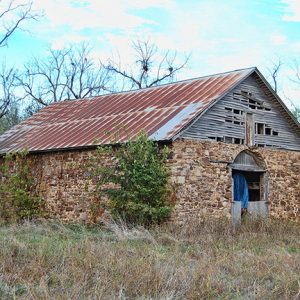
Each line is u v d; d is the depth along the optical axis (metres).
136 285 8.30
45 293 7.57
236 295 8.27
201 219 16.84
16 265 9.34
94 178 18.52
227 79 19.94
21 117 44.28
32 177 20.97
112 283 8.34
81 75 45.31
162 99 20.58
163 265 9.68
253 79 20.67
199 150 17.81
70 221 19.23
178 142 17.20
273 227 16.89
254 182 20.61
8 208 20.27
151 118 18.80
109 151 17.64
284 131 21.61
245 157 19.92
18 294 7.88
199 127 18.03
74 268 9.05
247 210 19.70
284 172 21.17
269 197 20.38
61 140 20.47
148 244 12.83
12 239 11.18
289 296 8.16
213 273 9.27
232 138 19.30
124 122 19.50
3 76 39.03
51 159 20.38
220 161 18.47
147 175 16.30
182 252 12.13
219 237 14.61
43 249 10.30
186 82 21.52
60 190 19.84
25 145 21.66
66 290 7.99
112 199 16.95
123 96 23.22
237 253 11.78
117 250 10.77
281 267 10.05
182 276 8.79
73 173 19.44
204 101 18.53
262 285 8.87
